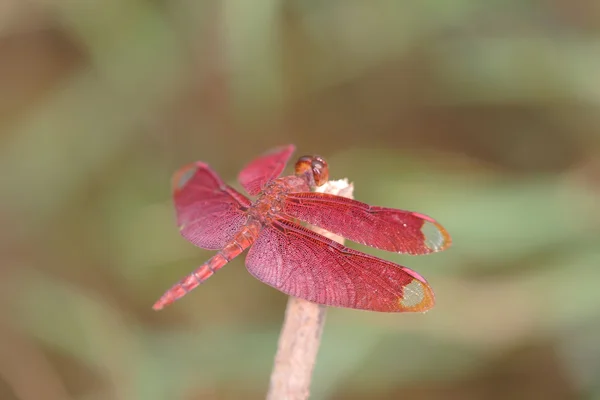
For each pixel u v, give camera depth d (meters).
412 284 0.30
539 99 0.37
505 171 0.38
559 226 0.35
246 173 0.32
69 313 0.36
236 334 0.36
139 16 0.37
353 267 0.30
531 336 0.35
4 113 0.39
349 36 0.38
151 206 0.38
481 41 0.38
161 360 0.35
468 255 0.35
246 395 0.35
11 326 0.36
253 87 0.37
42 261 0.38
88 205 0.38
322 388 0.34
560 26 0.38
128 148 0.39
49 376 0.36
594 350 0.35
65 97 0.38
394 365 0.35
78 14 0.37
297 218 0.31
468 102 0.38
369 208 0.31
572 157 0.38
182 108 0.39
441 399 0.36
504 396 0.36
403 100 0.39
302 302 0.30
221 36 0.37
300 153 0.39
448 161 0.38
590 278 0.34
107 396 0.35
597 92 0.36
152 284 0.37
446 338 0.35
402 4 0.38
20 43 0.39
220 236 0.31
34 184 0.38
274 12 0.36
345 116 0.39
